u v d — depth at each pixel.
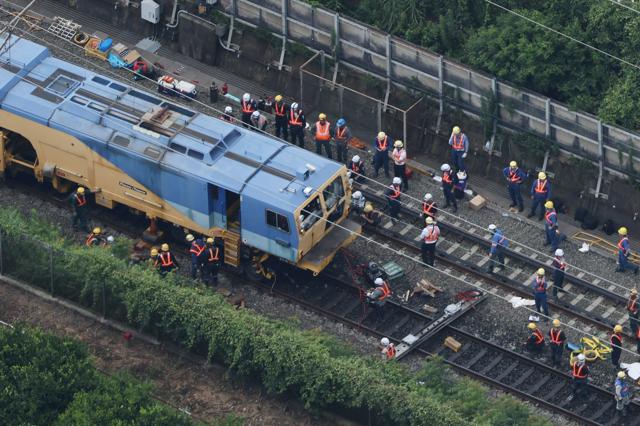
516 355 176.38
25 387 154.75
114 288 170.88
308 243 179.38
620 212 197.50
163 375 168.38
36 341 160.12
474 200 198.12
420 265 188.50
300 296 182.62
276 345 162.62
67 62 193.75
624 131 193.38
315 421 163.75
